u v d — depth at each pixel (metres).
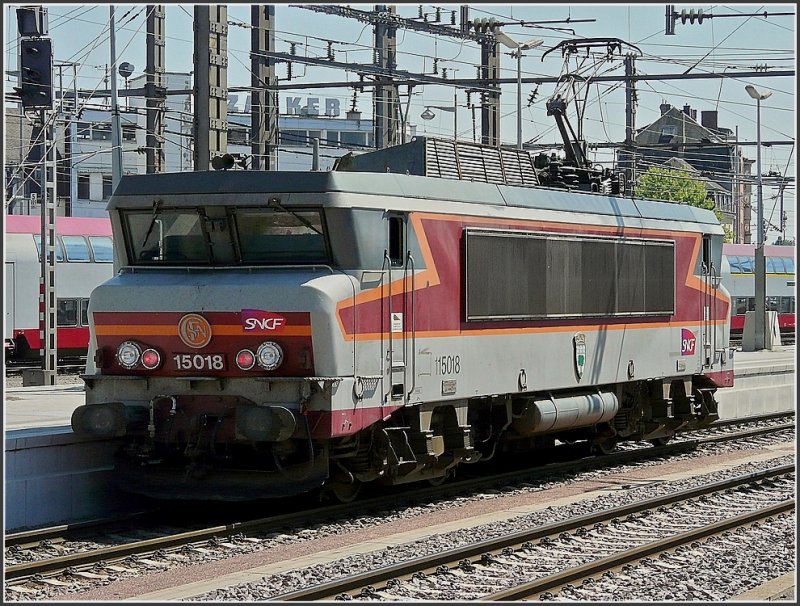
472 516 15.30
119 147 29.20
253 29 35.50
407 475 16.00
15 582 11.33
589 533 13.84
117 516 15.04
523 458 21.62
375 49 38.12
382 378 14.95
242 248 15.05
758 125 49.66
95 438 15.02
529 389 17.86
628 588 11.25
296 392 14.12
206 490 14.62
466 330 16.55
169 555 12.59
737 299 59.47
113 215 15.49
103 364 15.05
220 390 14.52
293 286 14.16
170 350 14.70
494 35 36.81
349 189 14.68
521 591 10.61
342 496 15.59
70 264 38.84
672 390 22.61
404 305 15.38
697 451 22.66
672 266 21.73
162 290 14.70
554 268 18.38
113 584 11.39
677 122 104.44
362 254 14.73
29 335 37.88
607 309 19.78
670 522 14.89
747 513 15.30
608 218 19.91
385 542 13.34
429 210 15.88
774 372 31.61
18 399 25.61
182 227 15.27
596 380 19.53
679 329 22.03
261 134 35.62
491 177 18.11
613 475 19.36
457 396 16.38
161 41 34.56
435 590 10.95
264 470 14.53
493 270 16.98
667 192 84.75
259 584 11.06
